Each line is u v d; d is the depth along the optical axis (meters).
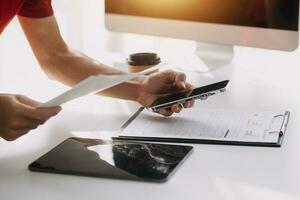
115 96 1.42
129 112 1.38
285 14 1.49
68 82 1.52
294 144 1.14
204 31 1.63
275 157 1.08
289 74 1.67
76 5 2.25
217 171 1.03
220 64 1.79
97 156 1.09
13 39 2.10
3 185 1.00
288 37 1.50
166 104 1.29
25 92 1.61
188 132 1.21
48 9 1.53
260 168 1.04
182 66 1.77
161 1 1.67
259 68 1.74
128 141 1.18
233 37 1.58
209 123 1.26
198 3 1.62
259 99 1.44
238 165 1.05
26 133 1.15
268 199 0.92
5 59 2.08
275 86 1.56
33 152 1.15
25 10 1.51
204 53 1.86
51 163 1.07
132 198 0.94
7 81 1.93
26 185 1.00
